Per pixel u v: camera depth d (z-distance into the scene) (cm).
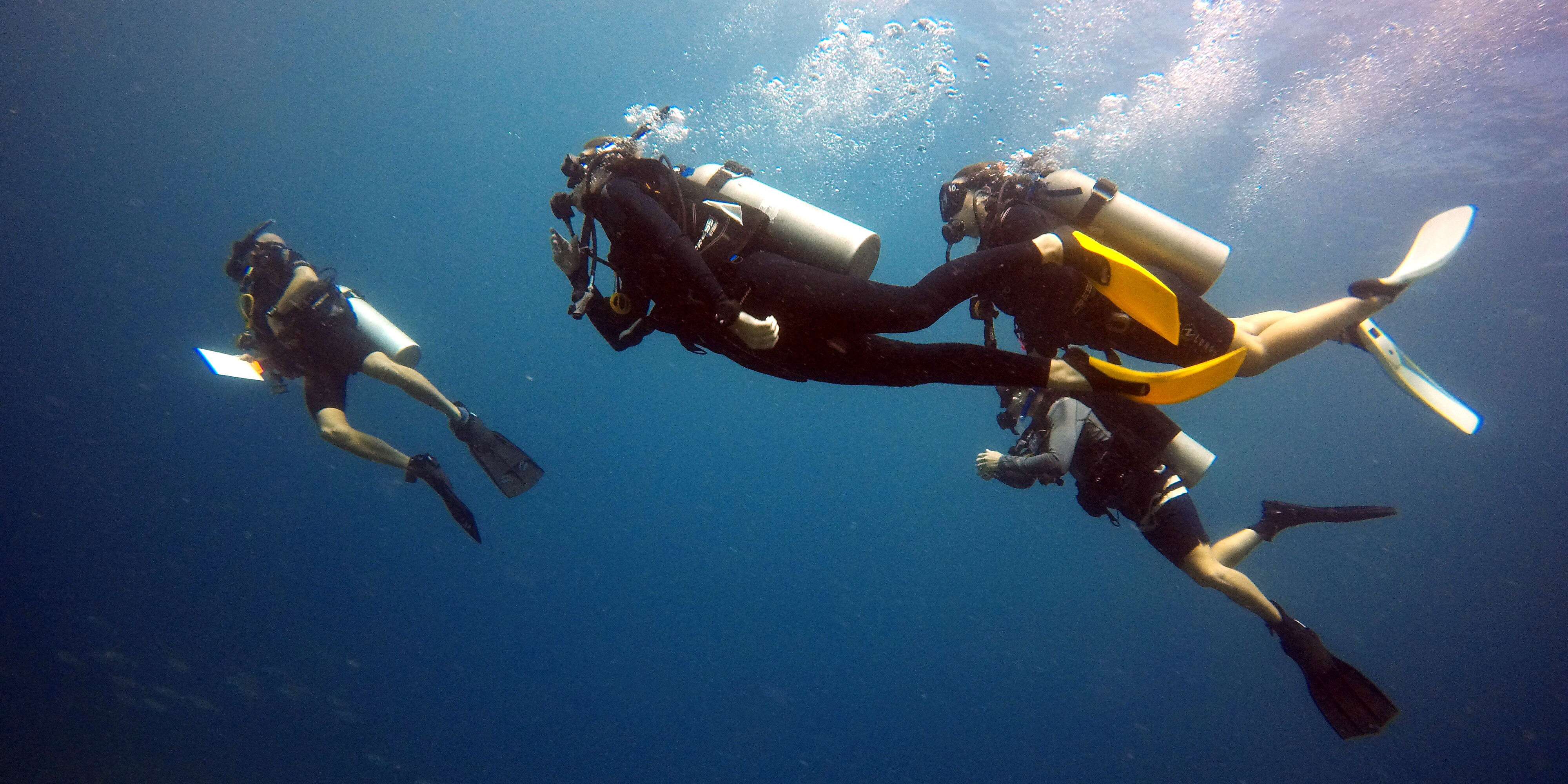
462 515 533
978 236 341
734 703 4169
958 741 4072
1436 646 4619
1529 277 3152
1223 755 3612
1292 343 309
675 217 237
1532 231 2591
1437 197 2409
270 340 537
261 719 2600
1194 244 308
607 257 249
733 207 247
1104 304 306
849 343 236
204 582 3791
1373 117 1908
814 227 250
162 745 2241
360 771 2469
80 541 3919
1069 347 241
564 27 3459
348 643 3622
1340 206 2673
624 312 256
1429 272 291
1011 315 338
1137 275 240
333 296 532
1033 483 468
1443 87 1698
